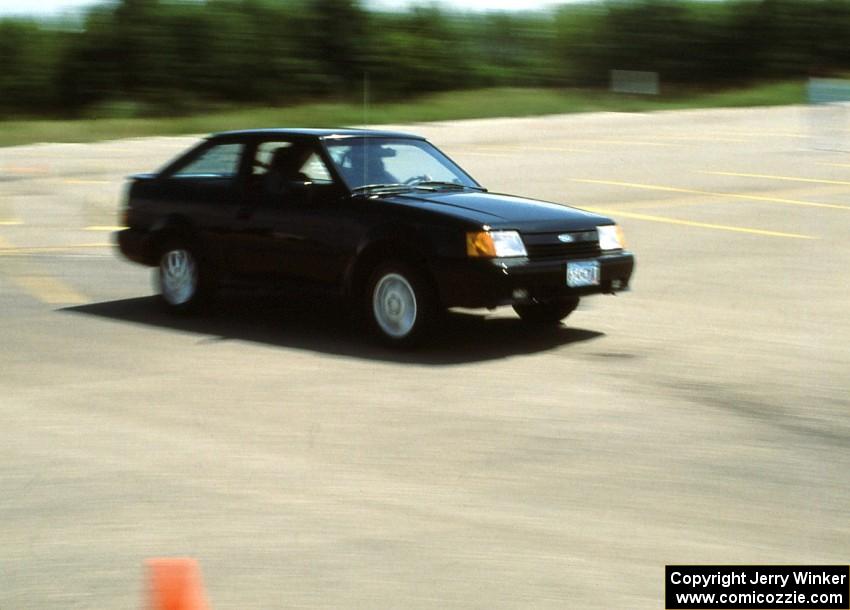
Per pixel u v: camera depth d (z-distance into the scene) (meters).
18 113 47.88
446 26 53.84
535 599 4.57
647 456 6.43
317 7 50.53
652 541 5.18
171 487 5.98
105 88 48.28
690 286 12.00
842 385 7.99
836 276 12.52
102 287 12.20
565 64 58.03
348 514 5.55
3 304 11.23
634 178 22.66
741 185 21.33
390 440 6.77
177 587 3.60
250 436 6.88
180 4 49.06
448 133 35.50
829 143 30.05
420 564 4.92
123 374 8.45
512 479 6.05
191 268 10.50
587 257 9.23
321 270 9.55
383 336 9.25
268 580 4.77
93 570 4.91
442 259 8.80
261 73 49.84
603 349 9.19
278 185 9.81
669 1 56.59
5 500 5.82
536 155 27.72
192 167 10.66
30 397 7.82
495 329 10.03
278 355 9.02
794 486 5.92
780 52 56.41
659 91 55.94
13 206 19.08
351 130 10.28
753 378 8.20
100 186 22.12
